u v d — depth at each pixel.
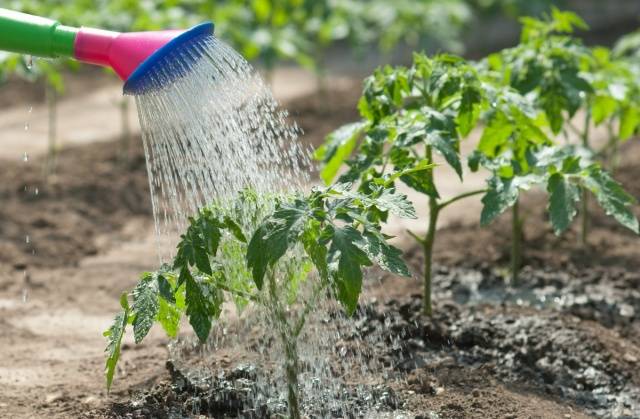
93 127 12.86
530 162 5.49
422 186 5.09
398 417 4.82
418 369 5.33
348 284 3.92
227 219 4.16
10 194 9.67
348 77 16.22
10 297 7.15
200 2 12.48
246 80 4.59
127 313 4.36
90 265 7.98
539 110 6.46
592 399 5.42
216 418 4.88
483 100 5.55
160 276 4.29
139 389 5.20
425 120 5.32
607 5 20.31
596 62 7.23
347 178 5.21
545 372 5.60
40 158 11.08
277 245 3.87
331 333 5.61
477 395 5.09
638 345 6.22
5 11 4.45
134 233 8.87
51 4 10.10
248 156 4.46
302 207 4.02
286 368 4.48
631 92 7.20
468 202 9.35
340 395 5.02
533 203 8.98
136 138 12.08
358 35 14.95
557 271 7.50
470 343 5.83
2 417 4.95
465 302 6.88
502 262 7.66
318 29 14.05
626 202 5.16
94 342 6.27
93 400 5.11
